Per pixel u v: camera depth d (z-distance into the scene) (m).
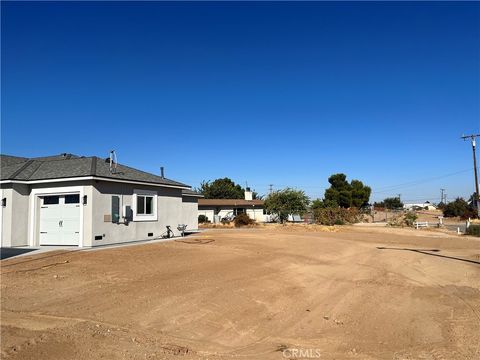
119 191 21.27
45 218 20.66
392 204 119.50
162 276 12.12
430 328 7.86
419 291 11.21
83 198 19.59
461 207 72.31
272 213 56.34
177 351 6.34
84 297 9.53
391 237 29.67
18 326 7.29
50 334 6.82
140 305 8.93
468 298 10.39
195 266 13.95
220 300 9.55
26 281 11.30
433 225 48.44
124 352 6.15
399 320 8.46
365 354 6.44
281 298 10.11
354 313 9.00
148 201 23.53
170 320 8.02
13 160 25.00
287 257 16.80
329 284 11.98
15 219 19.88
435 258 17.91
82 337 6.73
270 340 7.18
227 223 51.44
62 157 26.19
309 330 7.81
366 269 14.76
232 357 6.23
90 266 13.66
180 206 26.50
